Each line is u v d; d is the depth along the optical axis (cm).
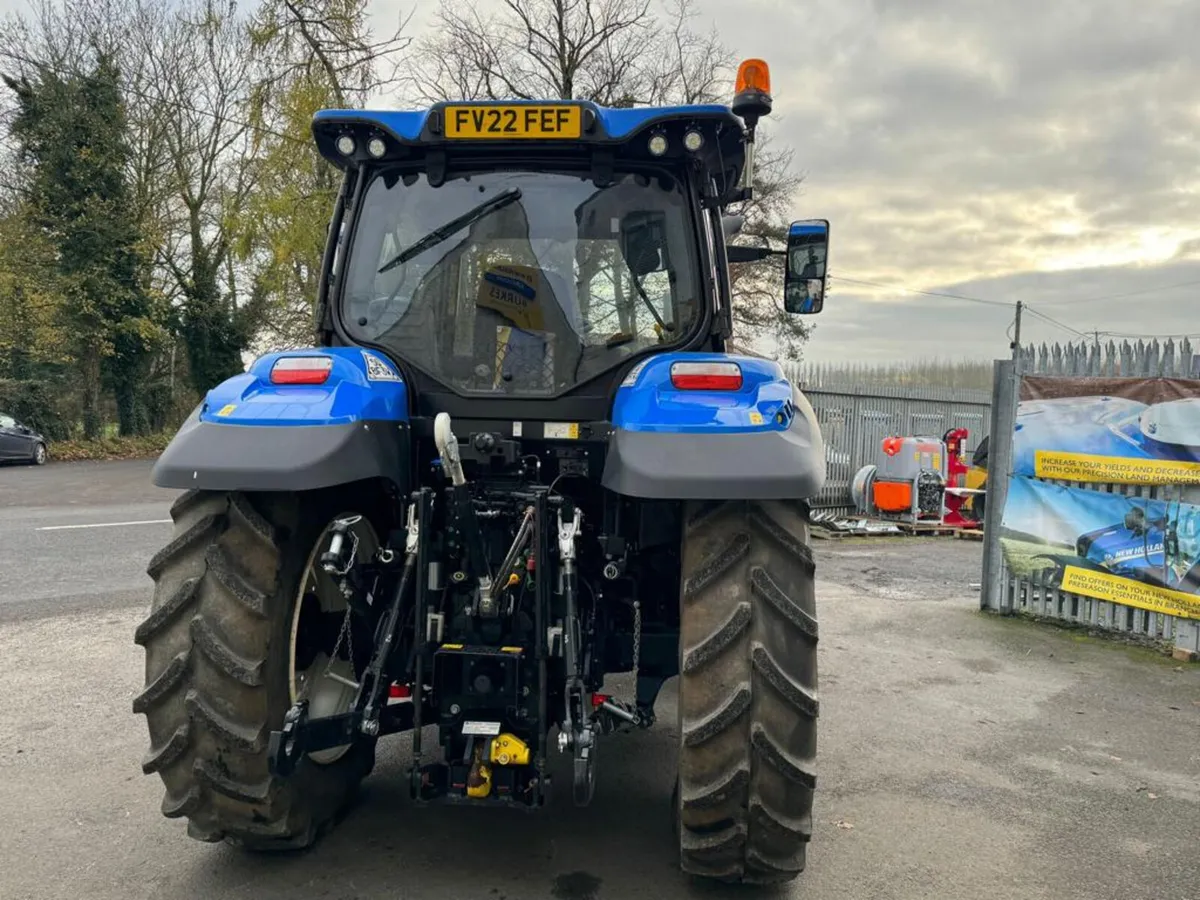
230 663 263
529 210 330
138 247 2366
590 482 325
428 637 277
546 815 344
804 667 265
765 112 374
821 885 301
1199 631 600
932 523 1220
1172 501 621
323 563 271
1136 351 685
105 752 399
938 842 335
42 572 787
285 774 258
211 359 2727
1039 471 701
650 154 321
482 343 326
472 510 267
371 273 334
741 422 262
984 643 636
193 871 299
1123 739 451
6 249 2203
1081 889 304
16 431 2061
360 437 267
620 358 324
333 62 2066
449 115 316
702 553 268
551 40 2241
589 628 307
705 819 265
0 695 472
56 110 2272
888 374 1652
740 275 2555
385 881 294
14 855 308
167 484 255
